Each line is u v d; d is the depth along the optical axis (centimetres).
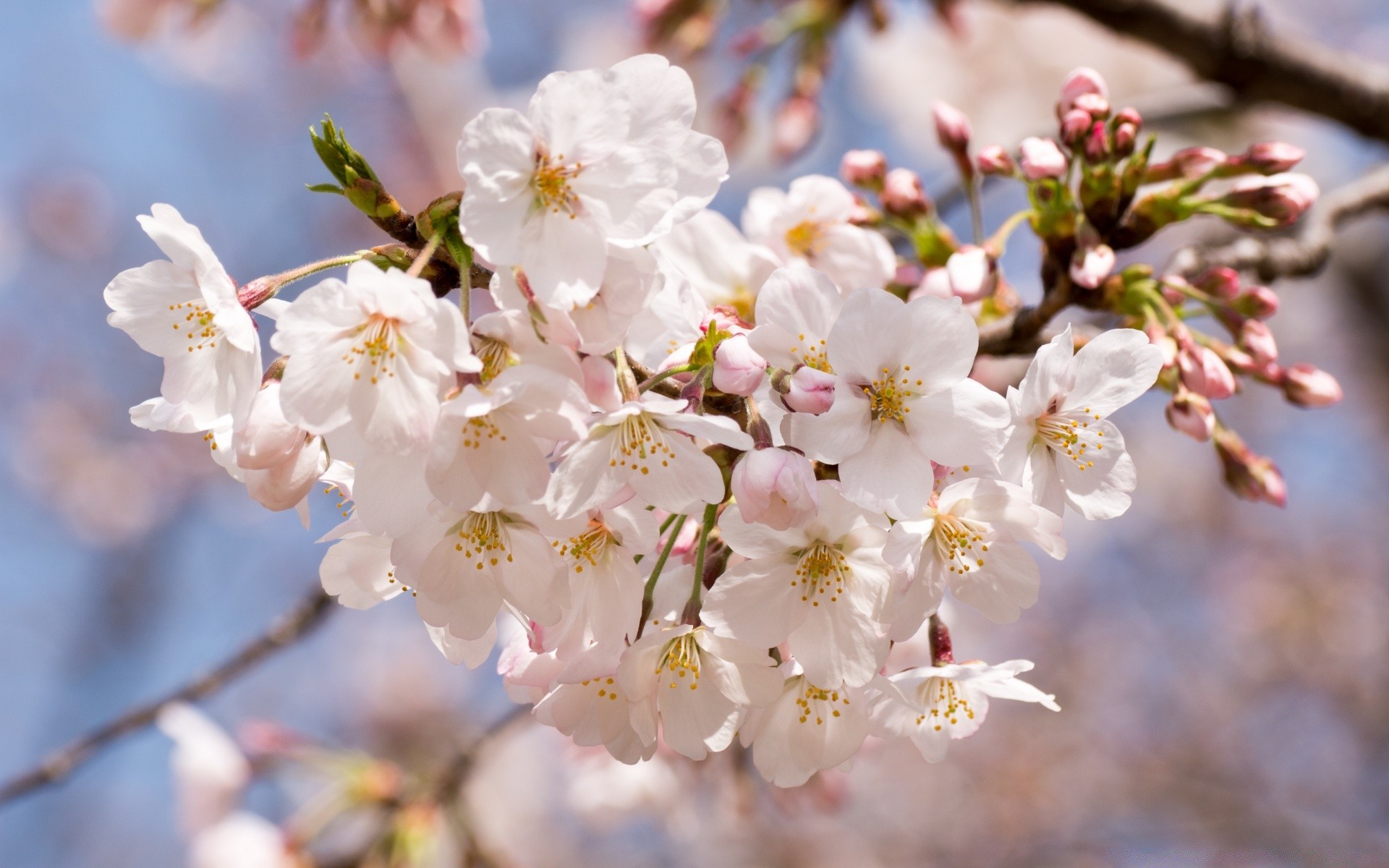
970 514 182
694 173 172
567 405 156
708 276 249
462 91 821
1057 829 1034
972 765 1079
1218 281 243
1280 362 1066
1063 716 1116
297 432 170
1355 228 833
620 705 185
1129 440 1173
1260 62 381
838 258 258
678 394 188
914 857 991
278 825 788
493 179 163
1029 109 783
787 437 176
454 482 159
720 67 623
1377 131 389
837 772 412
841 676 177
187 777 421
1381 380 1027
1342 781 1100
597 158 168
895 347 178
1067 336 184
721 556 189
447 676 1116
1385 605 1162
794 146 455
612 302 168
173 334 181
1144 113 412
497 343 167
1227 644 1181
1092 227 243
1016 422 185
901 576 176
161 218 175
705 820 905
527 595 174
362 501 164
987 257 240
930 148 798
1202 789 1059
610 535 179
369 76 1075
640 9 479
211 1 533
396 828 407
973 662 209
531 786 980
